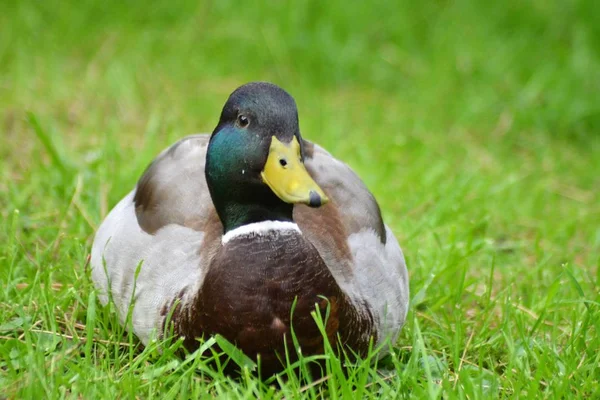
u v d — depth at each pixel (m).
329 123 14.85
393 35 17.83
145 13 18.23
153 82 16.02
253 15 17.84
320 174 8.27
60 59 16.56
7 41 16.62
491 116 15.99
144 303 7.44
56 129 13.16
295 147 6.86
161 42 17.39
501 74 16.86
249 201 6.93
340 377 6.71
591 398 7.17
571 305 9.09
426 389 6.88
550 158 14.95
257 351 6.79
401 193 12.34
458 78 16.89
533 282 9.84
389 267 7.87
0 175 11.58
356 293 7.34
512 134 15.70
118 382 6.85
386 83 17.03
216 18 17.98
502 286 9.91
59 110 14.55
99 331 8.02
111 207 10.70
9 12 17.56
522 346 8.05
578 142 15.90
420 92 16.45
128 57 16.59
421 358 7.74
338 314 6.90
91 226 10.03
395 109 16.03
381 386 7.21
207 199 7.85
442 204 11.48
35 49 16.69
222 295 6.77
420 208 11.91
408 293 8.30
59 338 7.67
